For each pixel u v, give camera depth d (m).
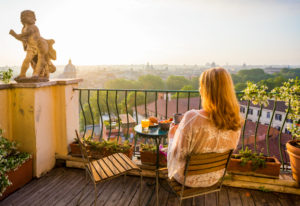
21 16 2.67
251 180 2.41
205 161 1.35
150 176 2.73
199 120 1.23
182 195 1.42
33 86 2.56
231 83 1.22
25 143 2.74
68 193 2.42
